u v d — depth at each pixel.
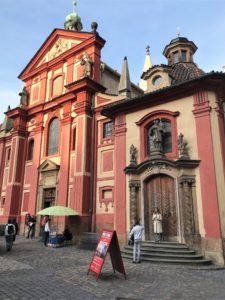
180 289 8.01
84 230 18.67
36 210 23.31
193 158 14.43
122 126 17.88
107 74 25.61
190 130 14.88
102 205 18.97
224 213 13.12
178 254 12.80
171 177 15.06
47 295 6.93
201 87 14.82
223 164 13.88
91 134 21.00
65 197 20.98
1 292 7.07
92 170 20.03
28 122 27.31
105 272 9.97
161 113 16.22
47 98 26.09
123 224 16.00
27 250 15.30
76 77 24.11
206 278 9.56
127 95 20.28
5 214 24.88
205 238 13.02
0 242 18.47
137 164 16.55
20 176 25.95
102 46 24.17
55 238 16.98
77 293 7.23
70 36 25.72
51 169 22.84
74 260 12.34
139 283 8.58
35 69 27.86
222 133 14.51
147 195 15.88
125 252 14.01
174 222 14.54
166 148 15.93
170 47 27.83
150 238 15.14
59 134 23.75
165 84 19.08
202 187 13.71
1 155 30.27
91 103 21.73
